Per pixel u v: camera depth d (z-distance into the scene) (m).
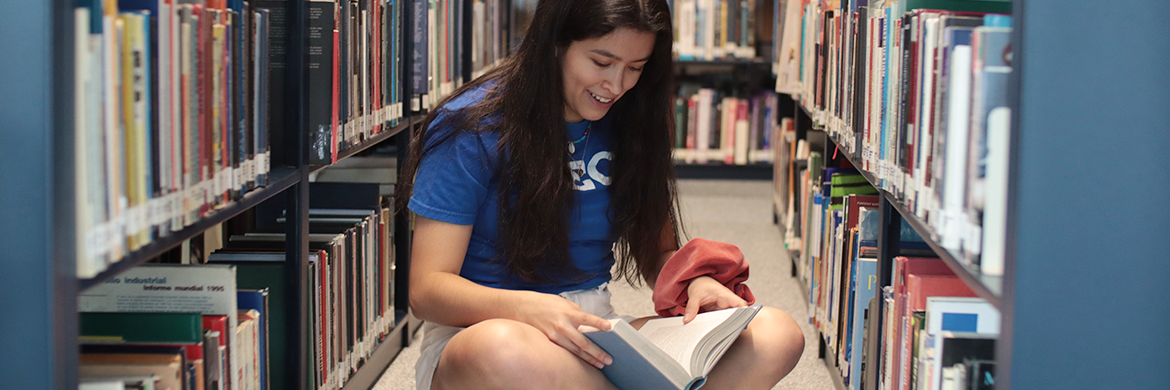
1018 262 0.85
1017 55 0.84
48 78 0.78
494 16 3.63
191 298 1.23
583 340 1.21
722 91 4.91
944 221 1.04
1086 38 0.82
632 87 1.48
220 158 1.13
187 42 1.02
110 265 0.89
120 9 0.95
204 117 1.07
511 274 1.46
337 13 1.57
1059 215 0.84
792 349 1.37
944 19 1.06
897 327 1.41
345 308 1.81
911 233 1.54
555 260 1.43
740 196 4.53
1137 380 0.85
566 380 1.22
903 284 1.39
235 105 1.18
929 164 1.12
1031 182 0.84
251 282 1.50
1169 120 0.82
